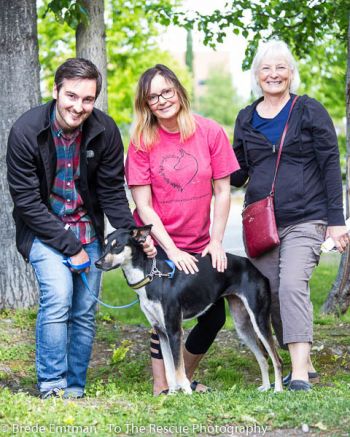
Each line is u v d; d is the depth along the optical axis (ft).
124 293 35.83
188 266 15.01
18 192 14.01
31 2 22.88
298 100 15.55
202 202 15.35
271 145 15.57
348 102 23.47
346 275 24.23
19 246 14.73
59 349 14.35
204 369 19.52
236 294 15.84
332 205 15.30
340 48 42.42
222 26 29.14
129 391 16.94
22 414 12.26
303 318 14.98
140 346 21.11
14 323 21.90
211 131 15.38
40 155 13.79
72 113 13.48
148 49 60.23
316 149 15.33
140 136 15.16
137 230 14.69
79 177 14.33
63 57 56.95
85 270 14.74
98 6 23.54
